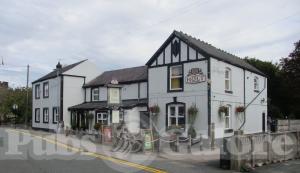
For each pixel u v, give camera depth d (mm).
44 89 41125
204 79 23734
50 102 39344
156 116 26344
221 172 12852
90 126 33531
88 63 38656
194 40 26719
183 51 25109
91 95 37000
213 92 23734
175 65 25531
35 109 43031
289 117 37312
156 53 26656
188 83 24656
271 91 39156
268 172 13203
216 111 23906
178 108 25250
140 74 31875
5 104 52688
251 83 29172
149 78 27188
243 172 13133
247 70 28484
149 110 26750
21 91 53719
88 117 33562
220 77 24609
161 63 26469
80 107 35312
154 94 26750
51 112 39000
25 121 48812
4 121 53469
